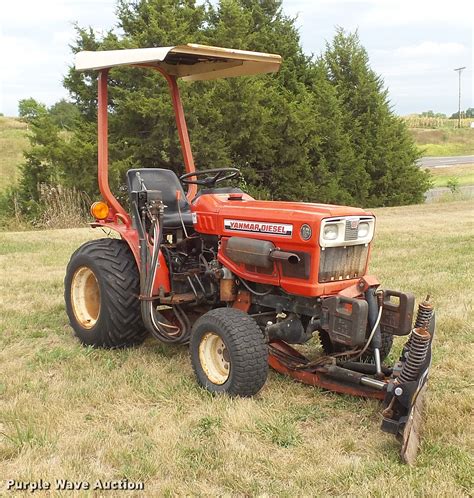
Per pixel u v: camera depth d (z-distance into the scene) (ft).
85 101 54.85
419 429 11.25
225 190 15.76
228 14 57.62
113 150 50.90
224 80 53.62
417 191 75.66
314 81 66.28
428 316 12.40
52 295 22.11
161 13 53.93
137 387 13.52
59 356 15.65
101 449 10.77
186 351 16.16
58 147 52.65
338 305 12.29
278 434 11.30
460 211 55.11
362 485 9.51
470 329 17.47
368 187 69.36
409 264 27.35
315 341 16.84
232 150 56.85
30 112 65.72
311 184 61.36
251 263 13.58
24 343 16.99
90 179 50.78
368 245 13.55
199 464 10.23
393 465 10.09
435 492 9.20
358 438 11.34
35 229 47.75
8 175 89.10
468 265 26.89
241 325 12.83
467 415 11.98
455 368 14.58
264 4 66.44
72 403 12.70
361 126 72.49
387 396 10.94
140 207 14.99
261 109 55.57
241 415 11.91
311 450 10.76
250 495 9.46
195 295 15.29
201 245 15.53
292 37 66.85
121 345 16.16
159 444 10.90
